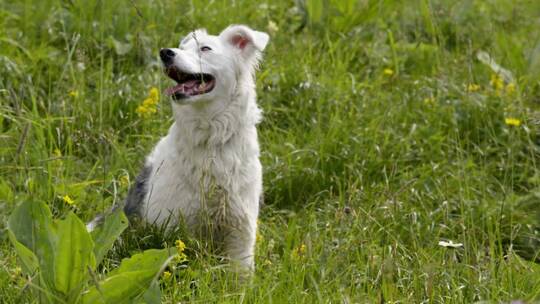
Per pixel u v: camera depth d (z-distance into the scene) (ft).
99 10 43.04
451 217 33.81
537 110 41.16
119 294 21.74
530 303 23.65
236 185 29.32
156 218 29.22
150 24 43.96
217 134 29.12
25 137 26.18
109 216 23.02
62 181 32.04
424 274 26.86
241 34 30.25
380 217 31.83
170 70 29.81
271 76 41.27
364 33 47.34
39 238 22.17
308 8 46.65
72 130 35.96
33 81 39.09
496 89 42.47
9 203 30.42
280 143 37.88
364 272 27.20
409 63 45.85
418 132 38.96
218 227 29.66
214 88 29.22
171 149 29.63
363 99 40.47
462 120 40.19
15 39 41.73
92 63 40.55
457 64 45.24
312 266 26.91
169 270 26.30
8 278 24.61
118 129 37.50
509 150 37.91
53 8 43.60
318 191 35.32
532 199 34.30
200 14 45.75
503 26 52.03
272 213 34.12
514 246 32.42
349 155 36.58
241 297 24.07
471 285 26.66
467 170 37.14
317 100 40.22
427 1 48.14
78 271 21.68
